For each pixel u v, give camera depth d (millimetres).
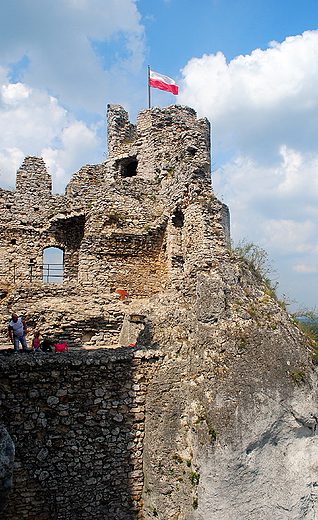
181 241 16469
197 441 10688
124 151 22672
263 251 15438
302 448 11930
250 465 10758
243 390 11156
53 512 10289
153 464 10844
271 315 12836
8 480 5277
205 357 11891
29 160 19312
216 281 13062
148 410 11492
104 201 17594
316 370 12453
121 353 11641
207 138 21938
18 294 15289
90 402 10938
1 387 10055
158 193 18609
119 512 10922
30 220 18641
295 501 11188
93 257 16922
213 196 15117
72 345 14359
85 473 10688
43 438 10344
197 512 10156
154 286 17484
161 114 20594
